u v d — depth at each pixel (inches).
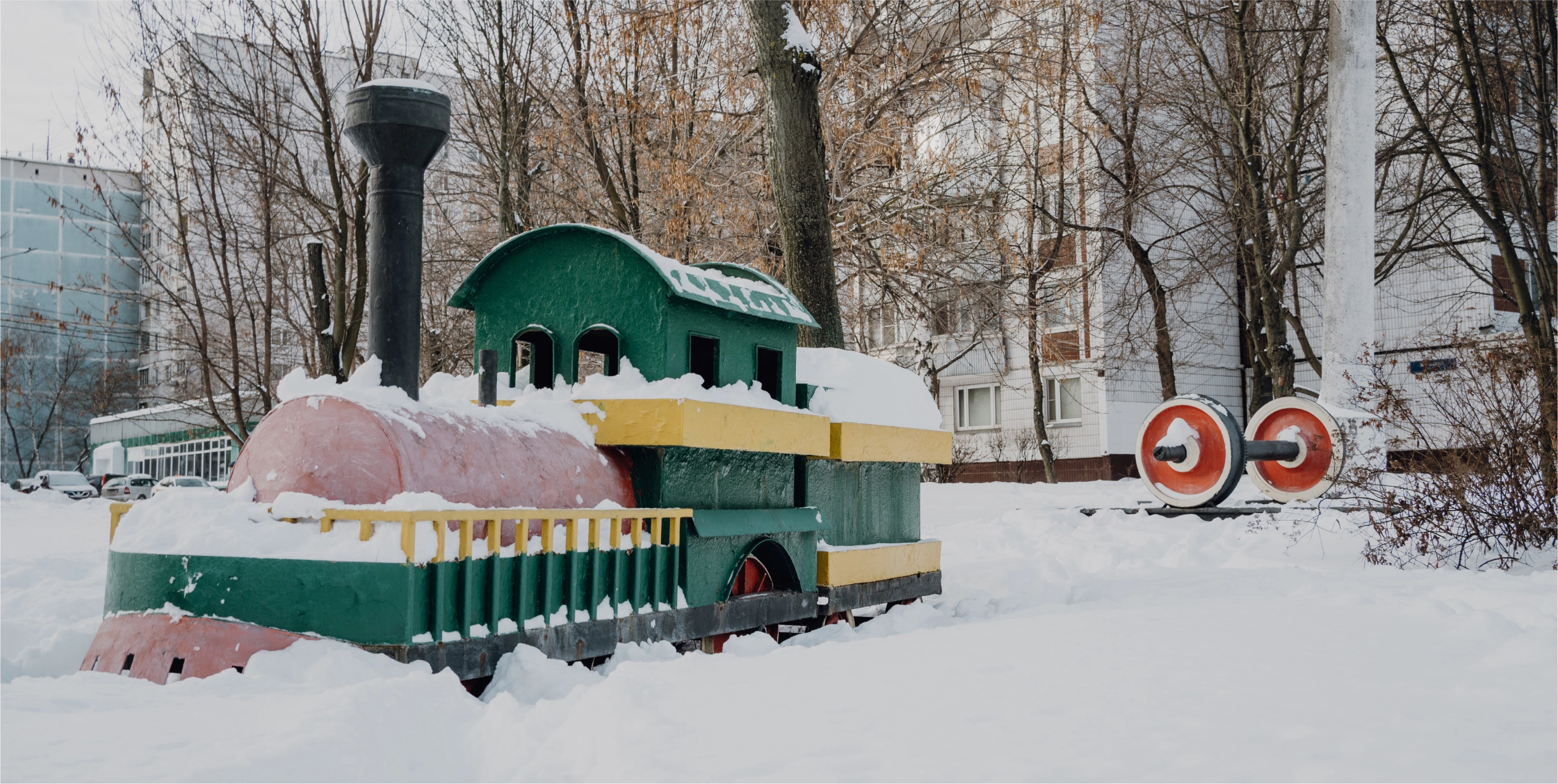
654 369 244.7
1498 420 345.1
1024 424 1249.4
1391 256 893.2
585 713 147.1
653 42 639.1
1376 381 434.3
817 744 132.4
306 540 187.9
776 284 294.0
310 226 732.7
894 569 318.3
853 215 644.1
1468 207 884.0
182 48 598.2
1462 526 344.5
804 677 176.1
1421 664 173.2
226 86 610.5
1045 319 987.3
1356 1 558.9
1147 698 152.8
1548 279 657.0
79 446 2733.8
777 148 465.4
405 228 225.8
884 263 661.3
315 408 205.3
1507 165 729.0
